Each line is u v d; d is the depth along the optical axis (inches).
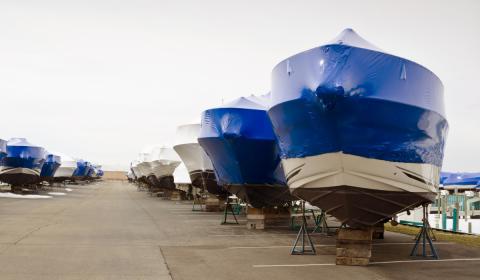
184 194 1310.3
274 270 316.5
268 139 517.0
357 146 309.0
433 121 336.5
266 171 543.2
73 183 2797.7
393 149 316.5
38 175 1307.8
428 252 421.7
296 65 319.3
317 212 716.0
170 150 1189.7
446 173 1266.0
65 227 546.0
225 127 518.0
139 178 2145.7
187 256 366.3
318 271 315.9
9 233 476.4
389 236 549.6
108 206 975.6
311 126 317.4
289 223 677.3
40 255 351.9
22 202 1003.9
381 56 302.5
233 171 557.6
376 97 297.0
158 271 304.3
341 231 347.9
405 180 328.8
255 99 575.2
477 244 478.0
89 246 405.7
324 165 324.5
